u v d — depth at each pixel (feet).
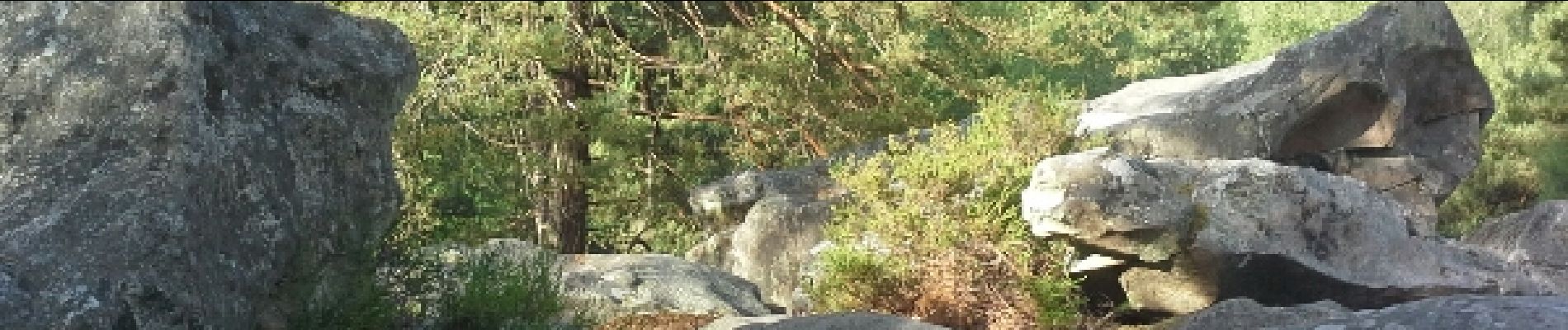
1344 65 39.75
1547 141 80.28
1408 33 41.27
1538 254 35.17
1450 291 30.76
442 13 49.08
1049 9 65.72
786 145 55.06
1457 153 43.98
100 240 14.03
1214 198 28.91
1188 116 39.01
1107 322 30.42
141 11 15.65
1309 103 39.24
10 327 13.16
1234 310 24.38
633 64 52.19
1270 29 101.65
